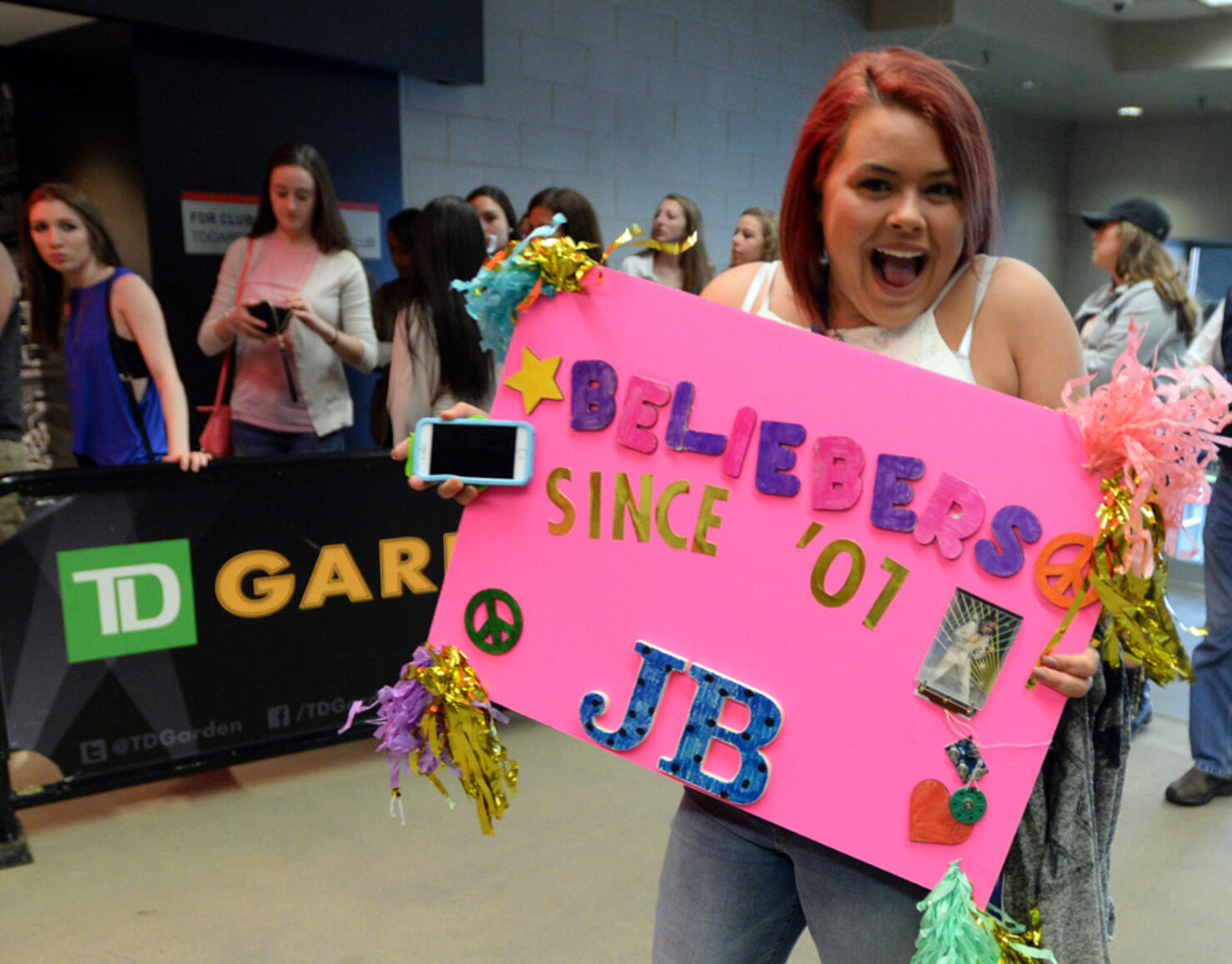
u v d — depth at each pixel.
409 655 2.71
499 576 1.05
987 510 0.92
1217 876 2.24
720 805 1.05
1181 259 10.03
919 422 0.94
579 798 2.55
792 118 6.35
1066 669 0.88
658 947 1.10
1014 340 0.99
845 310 1.05
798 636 0.96
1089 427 0.89
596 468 1.02
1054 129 10.03
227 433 3.63
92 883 2.15
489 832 1.07
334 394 3.72
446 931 1.98
